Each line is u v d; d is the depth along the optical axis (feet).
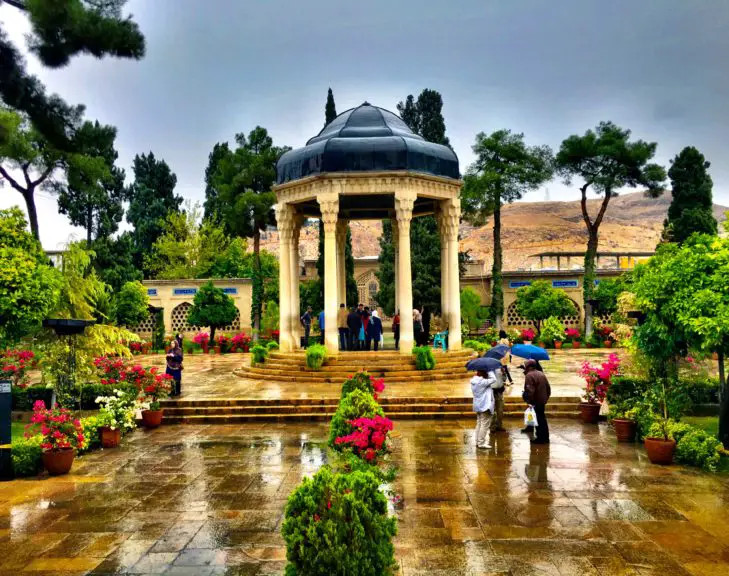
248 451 36.96
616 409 39.68
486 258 308.40
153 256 162.61
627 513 24.64
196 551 21.44
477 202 113.50
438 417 46.37
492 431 41.42
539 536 22.27
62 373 45.21
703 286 32.50
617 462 32.78
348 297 111.24
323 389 55.11
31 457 31.78
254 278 120.47
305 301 115.65
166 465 33.73
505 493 27.48
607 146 109.91
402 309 63.52
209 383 61.26
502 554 20.68
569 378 60.95
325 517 14.76
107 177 77.92
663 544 21.43
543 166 111.86
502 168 111.34
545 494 27.25
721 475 30.09
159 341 110.32
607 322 122.31
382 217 80.02
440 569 19.53
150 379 44.96
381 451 26.78
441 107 121.39
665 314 33.78
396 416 46.34
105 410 40.11
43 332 53.98
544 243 317.42
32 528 23.93
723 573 19.10
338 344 68.49
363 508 14.99
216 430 44.01
